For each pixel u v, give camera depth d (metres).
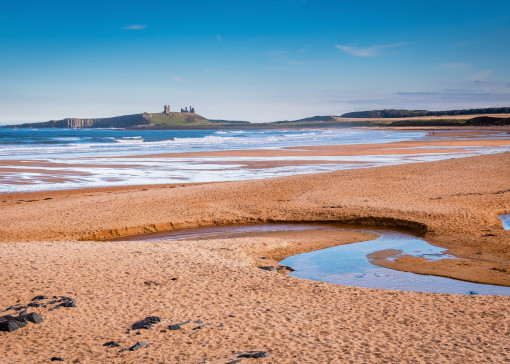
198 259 15.19
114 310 10.88
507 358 8.45
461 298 12.06
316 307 11.36
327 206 24.59
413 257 16.97
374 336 9.59
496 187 27.89
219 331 9.84
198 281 13.02
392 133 127.06
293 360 8.48
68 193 30.86
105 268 13.85
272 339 9.45
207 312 10.88
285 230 21.62
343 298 12.05
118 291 12.06
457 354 8.67
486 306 11.40
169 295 11.90
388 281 14.48
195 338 9.48
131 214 23.81
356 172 33.81
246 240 18.91
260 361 8.43
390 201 25.03
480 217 21.55
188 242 18.36
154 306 11.17
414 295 12.35
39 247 16.22
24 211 24.70
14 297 11.38
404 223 21.62
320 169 41.97
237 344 9.21
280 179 32.16
